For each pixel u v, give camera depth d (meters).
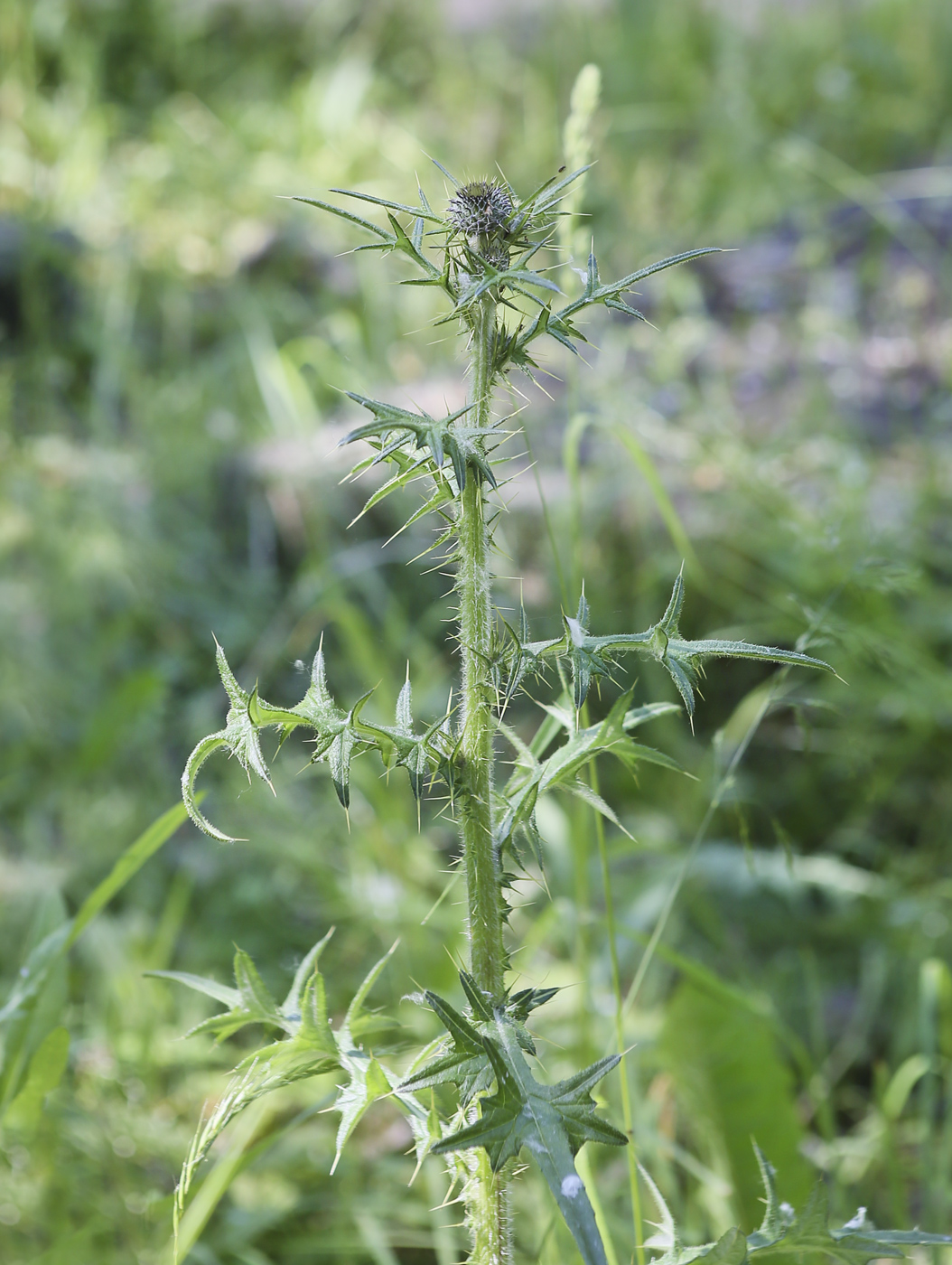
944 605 3.41
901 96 6.88
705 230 5.85
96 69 6.73
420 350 4.89
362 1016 1.25
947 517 3.71
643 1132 2.07
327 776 3.28
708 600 3.58
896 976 2.73
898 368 4.52
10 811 3.31
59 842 3.22
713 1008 1.94
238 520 4.15
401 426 0.99
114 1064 2.29
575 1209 0.94
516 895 2.80
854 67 6.96
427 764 1.12
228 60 7.41
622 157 6.33
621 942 2.64
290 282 5.51
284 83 7.35
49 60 6.82
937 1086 2.45
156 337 5.24
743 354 4.66
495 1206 1.18
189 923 2.93
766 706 1.87
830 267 5.18
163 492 4.19
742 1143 1.95
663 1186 2.01
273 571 4.07
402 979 2.56
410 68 7.63
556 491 3.80
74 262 5.19
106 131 6.34
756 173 6.11
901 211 5.45
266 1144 1.73
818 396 4.15
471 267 1.07
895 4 7.49
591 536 3.70
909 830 3.19
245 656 3.84
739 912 2.88
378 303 5.03
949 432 4.14
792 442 3.71
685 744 3.39
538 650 1.08
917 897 2.86
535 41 7.64
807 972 2.66
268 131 6.54
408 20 7.85
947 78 6.96
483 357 1.07
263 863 3.01
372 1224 1.98
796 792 3.21
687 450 3.69
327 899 2.84
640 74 7.05
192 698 3.76
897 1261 1.93
